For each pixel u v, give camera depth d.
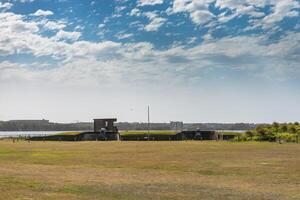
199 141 115.19
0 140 128.50
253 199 23.92
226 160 48.47
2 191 25.53
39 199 23.19
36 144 96.50
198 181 31.09
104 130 134.12
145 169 39.31
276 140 105.56
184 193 25.78
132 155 57.16
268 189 27.39
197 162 46.06
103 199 23.55
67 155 57.75
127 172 36.75
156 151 65.81
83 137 132.38
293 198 24.25
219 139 127.06
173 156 54.91
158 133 136.88
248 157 52.69
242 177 33.53
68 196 24.31
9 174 34.47
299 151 64.44
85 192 25.80
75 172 36.53
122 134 133.50
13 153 62.28
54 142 112.38
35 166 41.94
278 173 36.06
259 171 37.50
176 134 133.12
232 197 24.50
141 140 128.25
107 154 59.50
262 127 118.56
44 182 29.72
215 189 27.33
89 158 52.22
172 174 35.44
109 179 31.92
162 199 23.77
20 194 24.59
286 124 117.38
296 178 32.81
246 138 112.88
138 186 28.44
